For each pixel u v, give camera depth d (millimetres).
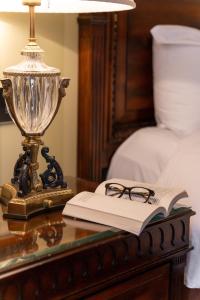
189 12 2238
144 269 1272
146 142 1976
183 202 1577
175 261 1364
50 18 1721
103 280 1168
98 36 1856
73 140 1916
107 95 1975
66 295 1094
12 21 1592
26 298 1018
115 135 2053
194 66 2025
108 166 2047
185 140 1915
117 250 1186
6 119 1608
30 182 1280
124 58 2018
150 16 2088
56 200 1308
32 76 1212
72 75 1858
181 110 2025
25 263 1011
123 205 1235
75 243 1113
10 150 1655
